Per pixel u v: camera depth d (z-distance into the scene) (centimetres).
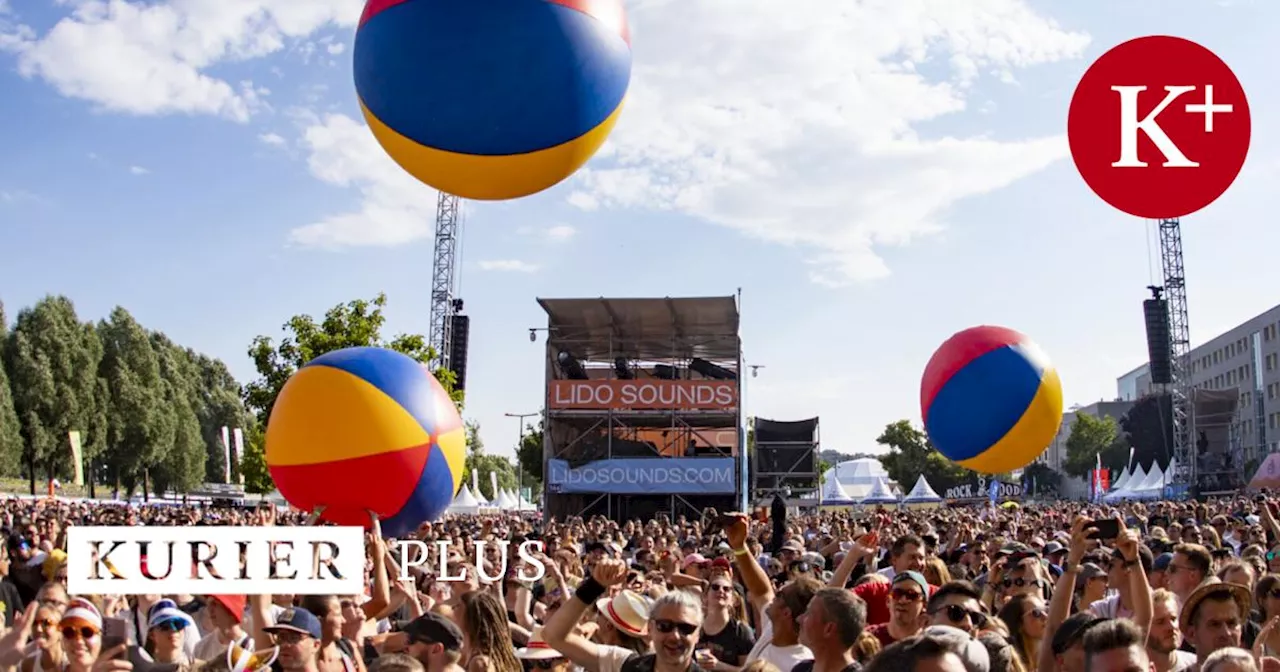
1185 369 8219
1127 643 431
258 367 3275
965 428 1059
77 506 3525
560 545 1388
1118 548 648
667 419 3669
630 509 3716
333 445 774
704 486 3369
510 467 14925
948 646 376
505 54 521
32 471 6538
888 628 639
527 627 902
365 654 724
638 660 576
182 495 8162
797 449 4181
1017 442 1051
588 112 546
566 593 949
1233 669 440
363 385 786
